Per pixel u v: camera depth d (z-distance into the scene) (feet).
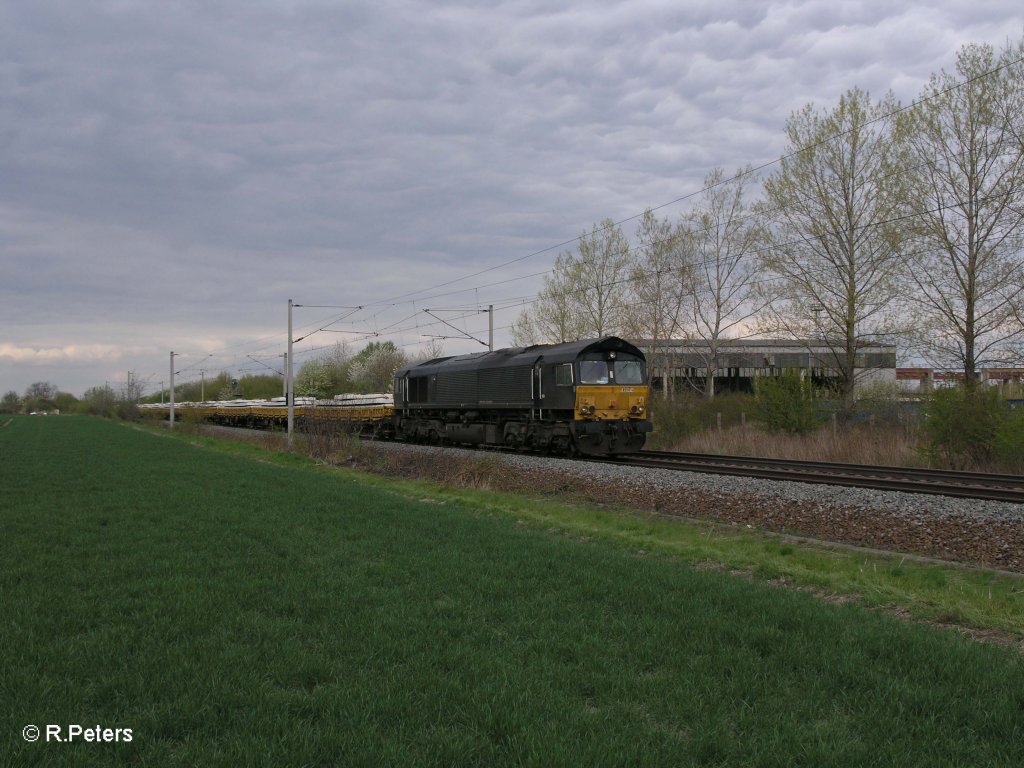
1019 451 63.52
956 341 92.38
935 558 33.86
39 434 176.35
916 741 14.62
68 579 27.96
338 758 13.93
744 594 25.48
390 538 36.83
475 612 23.63
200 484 61.98
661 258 132.67
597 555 32.48
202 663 18.65
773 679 17.79
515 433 91.81
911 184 94.63
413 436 118.11
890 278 98.58
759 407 92.89
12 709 15.92
